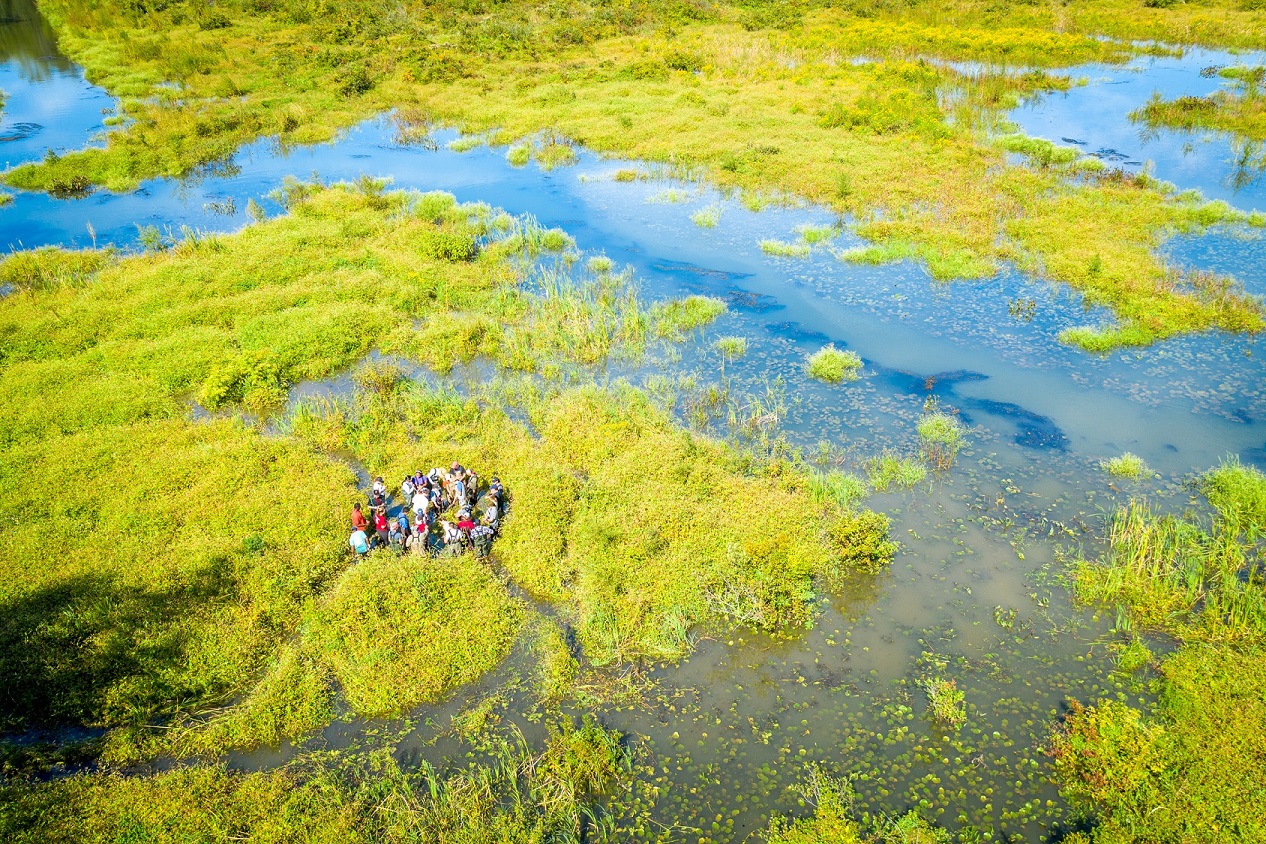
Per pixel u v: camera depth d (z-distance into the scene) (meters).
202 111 59.19
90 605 19.22
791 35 74.88
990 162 47.16
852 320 33.16
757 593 19.56
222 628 18.83
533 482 23.20
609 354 31.03
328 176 50.44
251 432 26.17
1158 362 29.39
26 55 78.31
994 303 33.91
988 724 16.69
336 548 21.27
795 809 15.23
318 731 16.94
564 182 49.12
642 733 16.77
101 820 14.88
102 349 30.75
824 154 49.34
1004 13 78.31
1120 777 15.20
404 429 26.47
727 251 39.78
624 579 19.98
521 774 15.95
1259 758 15.24
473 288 35.59
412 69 66.50
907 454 24.89
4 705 17.22
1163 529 20.78
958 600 19.75
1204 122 52.47
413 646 18.44
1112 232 38.47
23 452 24.86
